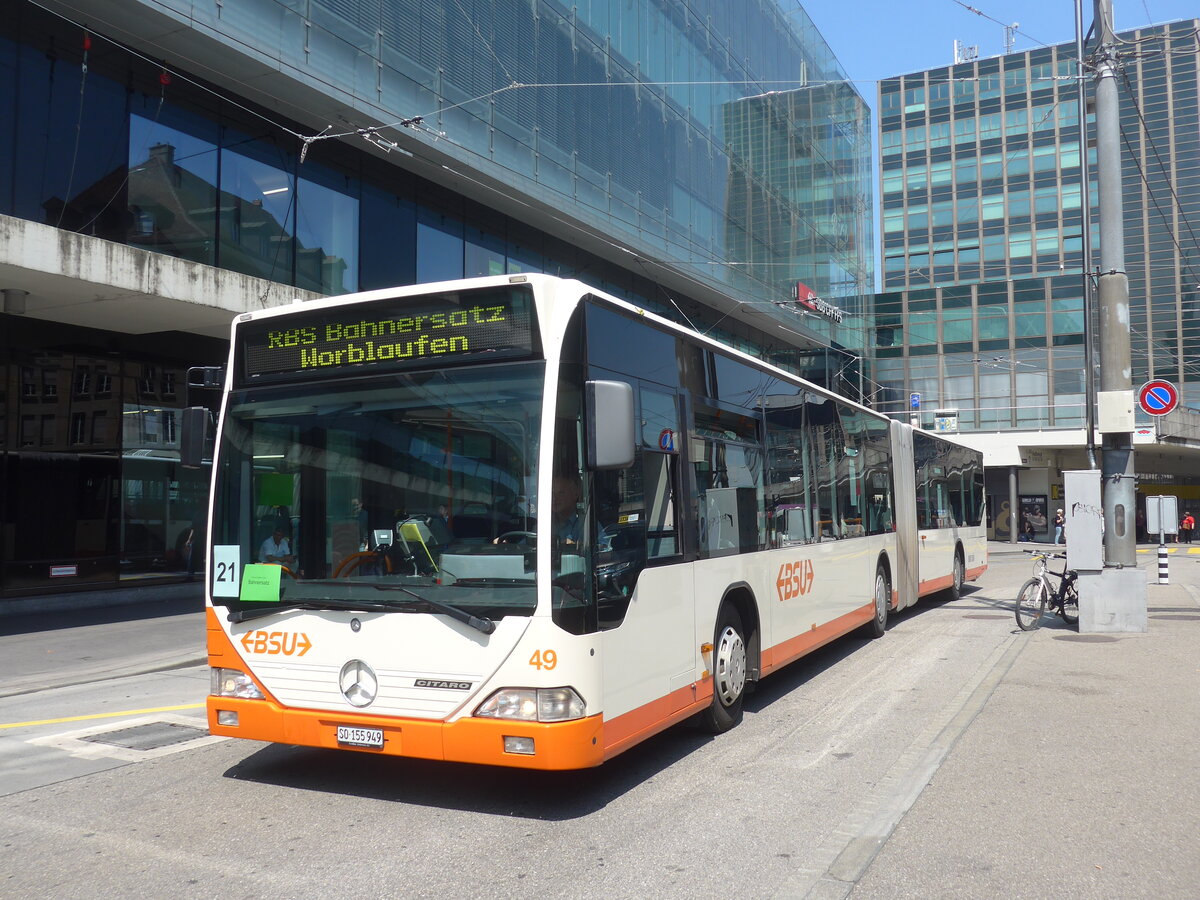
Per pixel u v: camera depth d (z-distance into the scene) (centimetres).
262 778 618
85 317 1588
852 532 1105
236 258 1739
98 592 1730
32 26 1465
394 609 540
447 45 2038
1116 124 1271
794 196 3716
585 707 516
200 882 443
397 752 534
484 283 552
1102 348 1258
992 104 6016
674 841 493
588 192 2462
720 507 731
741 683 758
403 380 565
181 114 1664
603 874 448
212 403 1942
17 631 1421
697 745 691
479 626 516
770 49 3619
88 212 1526
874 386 4822
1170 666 966
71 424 1697
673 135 2892
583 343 555
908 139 6228
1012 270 5903
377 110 1855
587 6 2517
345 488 570
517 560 518
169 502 1870
